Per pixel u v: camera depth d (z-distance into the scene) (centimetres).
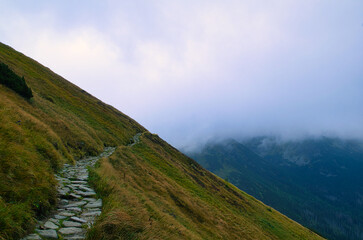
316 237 6356
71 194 942
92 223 721
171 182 3659
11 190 668
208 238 2323
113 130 5350
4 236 499
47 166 1075
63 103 4769
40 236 571
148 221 913
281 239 4438
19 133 1138
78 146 2656
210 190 5250
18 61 5569
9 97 2297
